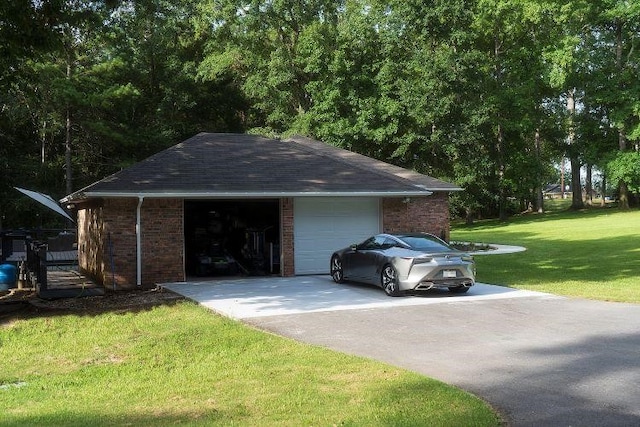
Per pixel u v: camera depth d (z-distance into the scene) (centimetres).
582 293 1365
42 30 1280
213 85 4512
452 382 652
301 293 1394
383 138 4200
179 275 1645
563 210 5803
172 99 4056
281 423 520
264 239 1917
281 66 4350
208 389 651
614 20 4978
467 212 5053
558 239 3228
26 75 1420
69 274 1902
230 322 1023
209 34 4591
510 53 5056
